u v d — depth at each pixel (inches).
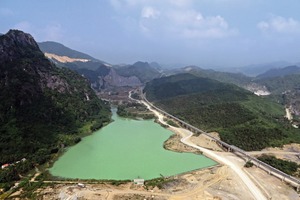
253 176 7500.0
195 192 6545.3
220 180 7194.9
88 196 6230.3
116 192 6437.0
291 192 6752.0
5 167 7504.9
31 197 6166.3
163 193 6456.7
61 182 6879.9
